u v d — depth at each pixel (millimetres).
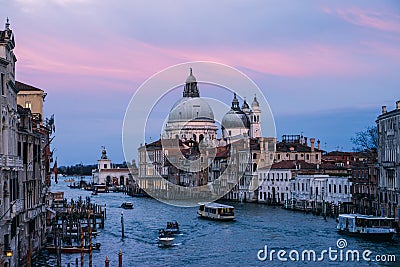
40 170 66125
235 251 72750
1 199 45219
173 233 90062
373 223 78688
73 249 70500
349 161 150375
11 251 45406
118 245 78625
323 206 115562
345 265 62719
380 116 96688
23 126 56562
